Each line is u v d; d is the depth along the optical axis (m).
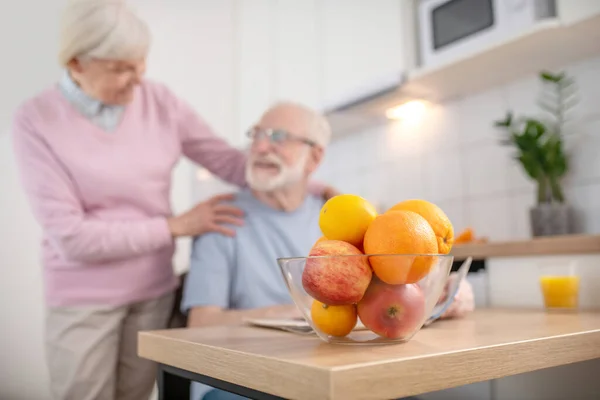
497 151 2.08
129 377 1.53
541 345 0.59
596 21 1.47
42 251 1.49
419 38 1.98
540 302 1.45
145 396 1.59
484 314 0.96
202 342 0.66
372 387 0.45
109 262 1.42
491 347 0.54
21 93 2.73
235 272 1.38
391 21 2.05
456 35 1.82
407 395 0.47
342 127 2.59
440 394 1.21
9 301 2.54
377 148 2.57
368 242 0.59
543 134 1.82
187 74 3.02
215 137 1.68
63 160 1.37
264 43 2.71
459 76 1.93
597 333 0.66
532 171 1.83
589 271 1.35
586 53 1.77
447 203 2.26
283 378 0.49
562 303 1.06
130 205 1.47
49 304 1.44
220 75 2.97
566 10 1.50
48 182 1.36
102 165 1.41
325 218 0.62
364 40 2.16
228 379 0.58
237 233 1.40
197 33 3.03
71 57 1.33
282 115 1.45
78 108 1.42
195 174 2.95
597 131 1.81
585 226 1.82
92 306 1.41
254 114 2.73
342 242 0.59
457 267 1.71
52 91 1.44
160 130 1.56
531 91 1.98
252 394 0.56
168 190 1.58
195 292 1.31
